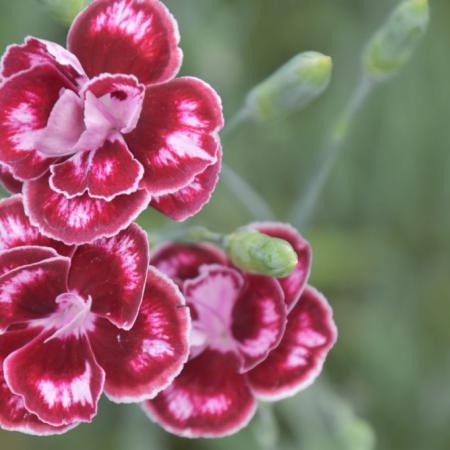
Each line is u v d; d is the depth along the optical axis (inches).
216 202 19.5
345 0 20.1
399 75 19.7
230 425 15.1
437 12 20.1
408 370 19.5
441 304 19.8
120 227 14.4
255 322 15.1
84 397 14.5
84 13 14.7
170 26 14.7
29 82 14.7
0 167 14.9
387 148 19.7
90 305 14.5
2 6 19.1
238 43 19.9
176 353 14.5
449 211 19.7
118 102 14.6
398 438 19.6
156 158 14.5
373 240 20.0
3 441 19.3
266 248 14.8
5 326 14.6
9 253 14.4
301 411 17.7
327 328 15.2
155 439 18.8
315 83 15.8
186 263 15.4
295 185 20.0
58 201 14.5
